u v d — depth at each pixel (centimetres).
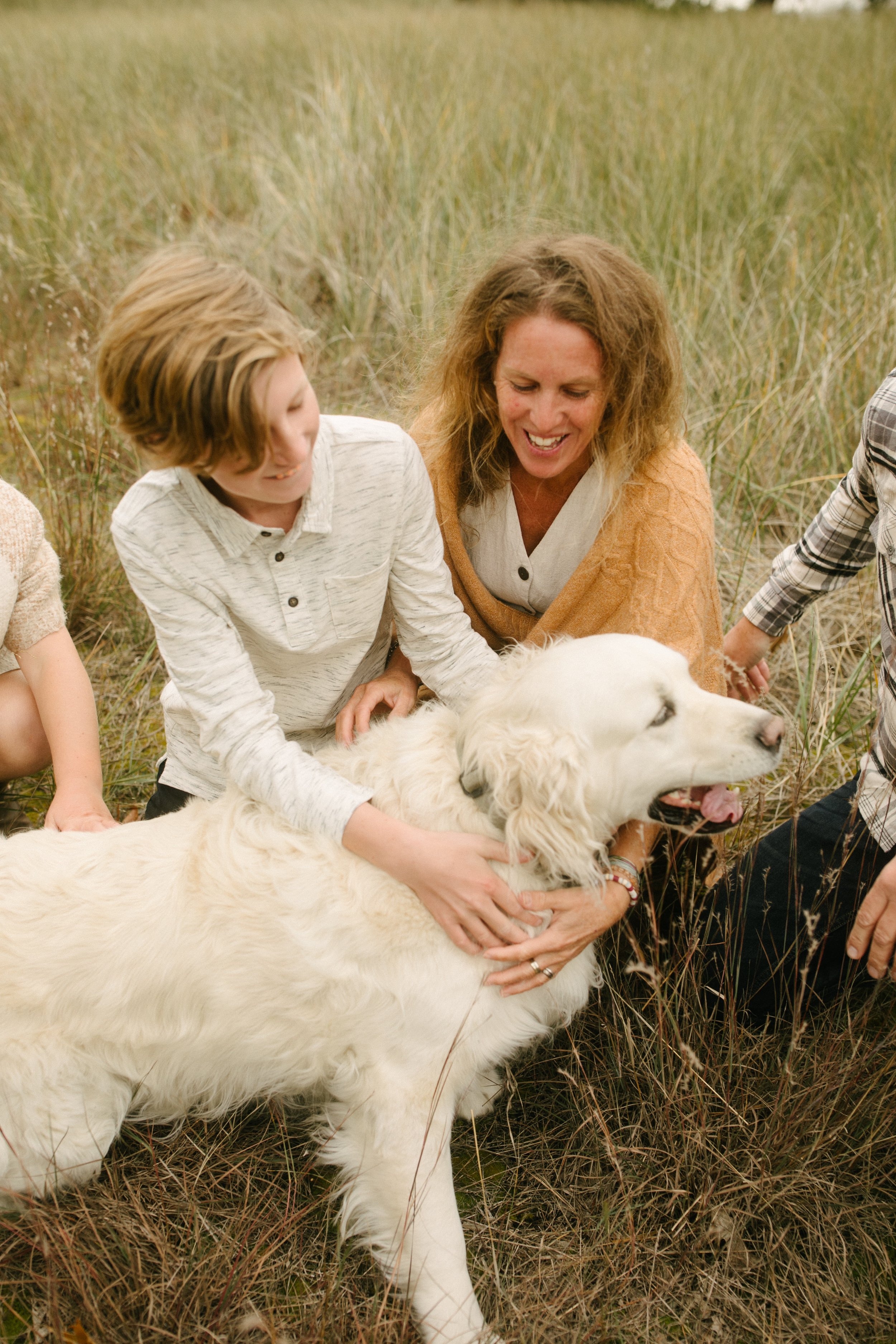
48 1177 181
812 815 206
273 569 188
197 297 146
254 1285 168
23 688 234
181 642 186
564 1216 180
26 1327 163
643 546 199
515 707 176
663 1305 167
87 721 222
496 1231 177
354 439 188
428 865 168
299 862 178
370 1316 162
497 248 220
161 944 176
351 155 543
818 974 210
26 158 645
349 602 201
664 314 189
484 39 905
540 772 168
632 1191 175
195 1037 181
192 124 699
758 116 637
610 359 181
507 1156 193
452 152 550
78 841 191
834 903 188
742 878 210
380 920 175
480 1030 179
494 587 239
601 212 497
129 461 389
